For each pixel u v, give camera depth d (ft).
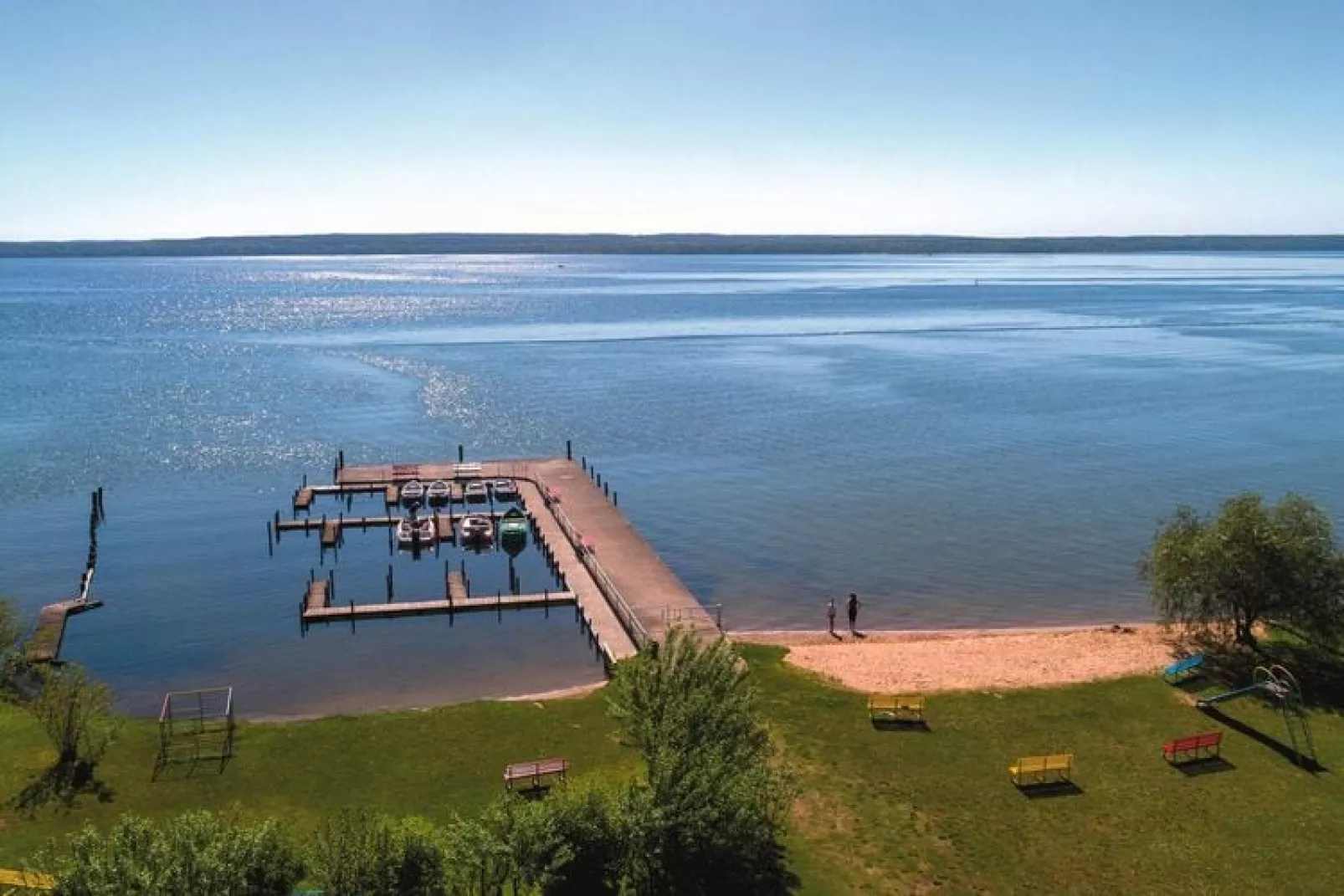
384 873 72.08
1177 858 93.91
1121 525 217.56
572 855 77.51
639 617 157.07
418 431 302.25
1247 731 117.70
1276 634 145.89
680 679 94.17
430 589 178.81
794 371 407.85
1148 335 533.14
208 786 103.04
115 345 484.74
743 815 82.69
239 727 117.08
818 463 266.98
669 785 82.79
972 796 102.89
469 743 113.50
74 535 207.21
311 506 228.63
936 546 204.44
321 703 134.62
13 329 555.69
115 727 113.91
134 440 284.82
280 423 309.42
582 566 183.11
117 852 67.41
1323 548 134.00
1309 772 108.99
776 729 115.55
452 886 74.23
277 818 93.35
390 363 424.87
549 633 158.51
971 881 89.56
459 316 643.86
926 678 132.36
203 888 65.98
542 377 392.47
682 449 282.15
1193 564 138.51
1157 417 323.16
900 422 315.58
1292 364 428.97
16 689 130.21
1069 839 96.22
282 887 70.79
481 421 315.99
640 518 222.48
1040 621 168.35
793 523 218.79
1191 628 147.95
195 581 182.50
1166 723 119.65
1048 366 424.05
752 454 276.82
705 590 181.27
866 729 116.78
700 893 84.07
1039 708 123.03
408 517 218.18
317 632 159.33
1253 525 135.44
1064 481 250.57
